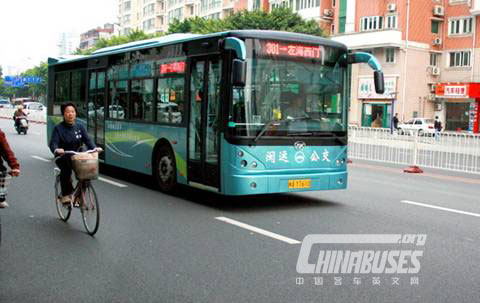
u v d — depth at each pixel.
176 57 10.16
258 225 7.74
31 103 54.25
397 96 44.69
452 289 5.04
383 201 10.15
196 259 5.95
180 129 9.95
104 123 13.14
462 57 45.16
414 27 45.12
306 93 9.02
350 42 47.31
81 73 14.54
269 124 8.67
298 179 8.89
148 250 6.30
